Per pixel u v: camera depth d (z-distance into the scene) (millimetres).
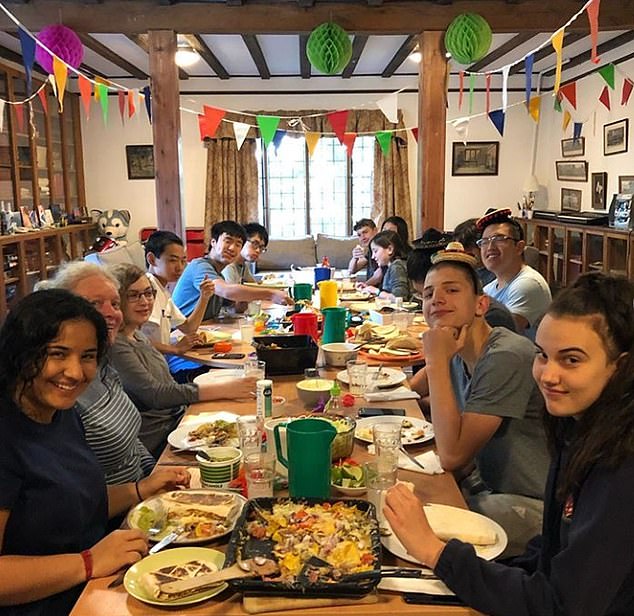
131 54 6617
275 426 1567
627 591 984
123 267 2395
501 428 1749
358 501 1330
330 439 1397
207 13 4570
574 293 1097
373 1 4531
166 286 3842
